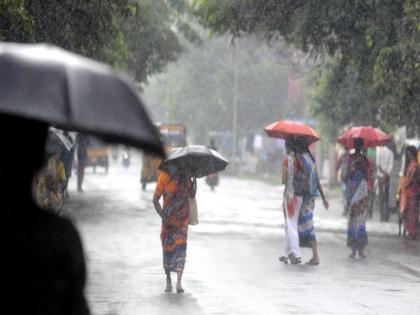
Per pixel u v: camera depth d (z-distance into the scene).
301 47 49.88
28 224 7.09
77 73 7.09
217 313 23.59
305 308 24.52
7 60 7.02
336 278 30.78
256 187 106.62
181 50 76.25
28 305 7.00
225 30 52.09
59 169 36.50
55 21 40.06
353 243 37.22
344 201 62.34
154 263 33.47
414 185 47.22
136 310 23.80
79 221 50.31
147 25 72.38
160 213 26.97
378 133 42.47
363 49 48.19
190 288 27.95
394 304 25.42
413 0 42.09
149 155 7.24
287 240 34.56
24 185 7.21
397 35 43.22
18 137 7.10
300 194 34.31
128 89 7.32
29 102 6.82
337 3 47.28
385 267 34.34
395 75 43.34
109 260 34.09
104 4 40.84
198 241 42.06
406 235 48.59
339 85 58.22
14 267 6.98
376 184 69.00
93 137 7.21
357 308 24.62
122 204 65.00
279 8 49.62
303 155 34.47
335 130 74.69
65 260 7.14
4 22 32.88
